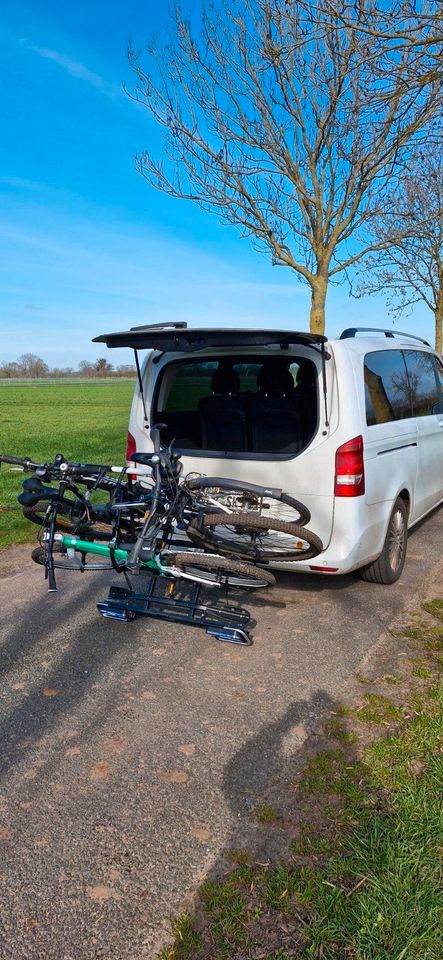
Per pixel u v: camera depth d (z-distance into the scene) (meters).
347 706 3.47
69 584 5.61
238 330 3.93
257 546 4.36
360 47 4.70
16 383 77.75
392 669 3.88
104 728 3.31
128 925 2.17
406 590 5.23
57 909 2.24
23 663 4.05
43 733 3.27
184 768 2.98
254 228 9.70
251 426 4.75
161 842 2.53
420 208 13.10
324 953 2.03
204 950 2.07
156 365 5.06
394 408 5.20
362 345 4.80
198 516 4.11
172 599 4.46
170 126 8.99
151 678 3.84
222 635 4.22
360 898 2.19
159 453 3.92
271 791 2.81
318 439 4.32
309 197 9.28
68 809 2.72
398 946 2.01
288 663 4.00
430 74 4.46
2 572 6.02
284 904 2.22
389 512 4.94
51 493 3.88
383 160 8.23
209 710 3.47
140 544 3.80
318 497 4.34
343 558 4.36
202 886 2.32
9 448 15.57
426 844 2.41
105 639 4.41
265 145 9.02
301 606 4.93
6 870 2.41
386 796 2.73
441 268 16.12
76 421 25.56
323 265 9.65
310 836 2.53
